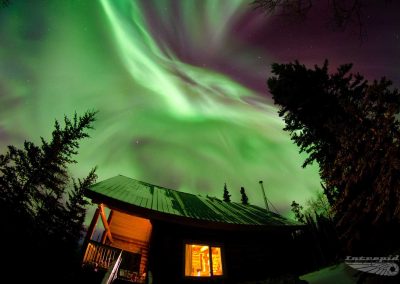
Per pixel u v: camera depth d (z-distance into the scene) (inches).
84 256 311.3
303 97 431.8
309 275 406.3
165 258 374.3
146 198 425.4
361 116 287.3
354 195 292.7
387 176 242.7
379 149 257.4
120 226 511.2
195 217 403.5
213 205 546.9
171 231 408.2
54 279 305.0
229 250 435.2
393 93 272.2
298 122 466.0
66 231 622.2
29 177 552.7
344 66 421.7
